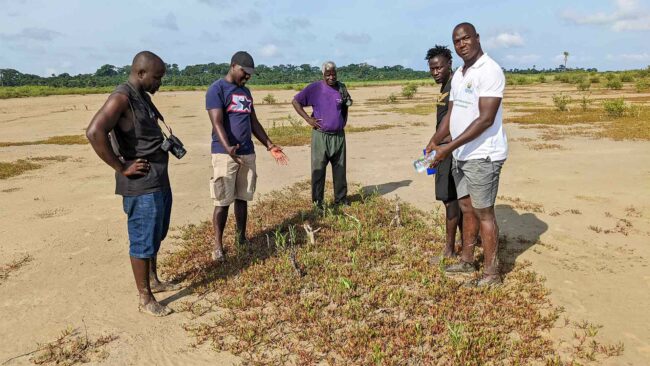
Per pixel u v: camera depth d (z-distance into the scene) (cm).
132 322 397
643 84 3972
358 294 432
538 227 611
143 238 390
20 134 1989
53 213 729
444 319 379
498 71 389
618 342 351
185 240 600
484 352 337
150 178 383
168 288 453
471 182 420
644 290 432
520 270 481
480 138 407
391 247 545
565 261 503
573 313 394
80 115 2945
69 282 475
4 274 495
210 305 425
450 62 484
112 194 856
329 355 344
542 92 4247
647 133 1385
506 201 734
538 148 1222
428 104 3303
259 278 468
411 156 1192
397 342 351
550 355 338
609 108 1912
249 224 639
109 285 468
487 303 407
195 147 1455
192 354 353
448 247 507
